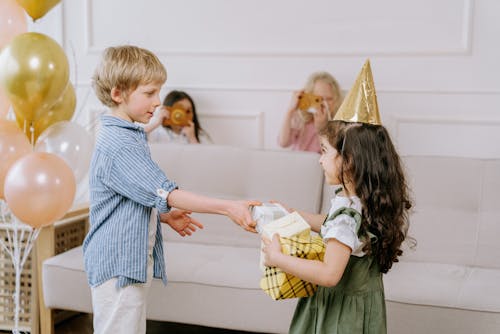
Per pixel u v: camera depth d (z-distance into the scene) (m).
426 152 3.00
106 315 1.62
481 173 2.36
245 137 3.21
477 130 2.93
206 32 3.19
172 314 2.09
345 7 3.01
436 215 2.34
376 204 1.39
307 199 2.45
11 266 2.37
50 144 2.04
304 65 3.09
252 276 2.05
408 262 2.29
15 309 2.22
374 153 1.40
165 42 3.25
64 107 2.21
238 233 2.47
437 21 2.92
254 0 3.11
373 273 1.44
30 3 1.97
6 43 2.04
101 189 1.63
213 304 2.04
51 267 2.18
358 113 1.46
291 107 2.97
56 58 1.91
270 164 2.52
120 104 1.65
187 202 1.54
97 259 1.62
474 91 2.90
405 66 2.98
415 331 1.88
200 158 2.59
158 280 2.08
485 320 1.82
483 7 2.86
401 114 3.00
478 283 2.01
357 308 1.41
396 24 2.97
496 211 2.29
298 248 1.36
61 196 1.86
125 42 3.28
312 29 3.07
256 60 3.14
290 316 1.98
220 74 3.19
